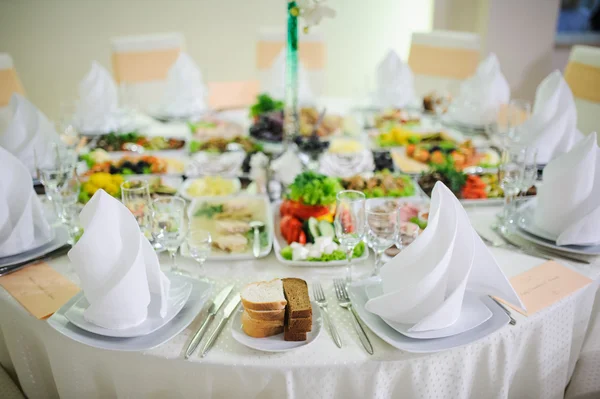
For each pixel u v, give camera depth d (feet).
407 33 16.03
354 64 16.28
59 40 14.16
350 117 8.87
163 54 11.12
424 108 9.41
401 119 9.04
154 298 4.31
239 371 3.83
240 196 6.37
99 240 3.95
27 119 7.01
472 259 4.03
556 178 5.17
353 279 4.75
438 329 3.98
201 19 14.76
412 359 3.93
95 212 3.98
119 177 6.42
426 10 15.78
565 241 5.08
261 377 3.84
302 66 10.11
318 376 3.86
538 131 6.97
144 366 3.99
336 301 4.48
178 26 14.74
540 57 14.94
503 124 7.58
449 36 11.05
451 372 4.14
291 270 4.94
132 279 3.91
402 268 4.17
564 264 4.98
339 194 4.78
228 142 8.04
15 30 13.79
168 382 4.03
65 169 5.66
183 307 4.28
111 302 3.91
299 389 3.91
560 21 16.96
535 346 4.44
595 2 16.60
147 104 11.17
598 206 4.95
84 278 4.04
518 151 5.45
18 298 4.53
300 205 5.50
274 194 6.44
